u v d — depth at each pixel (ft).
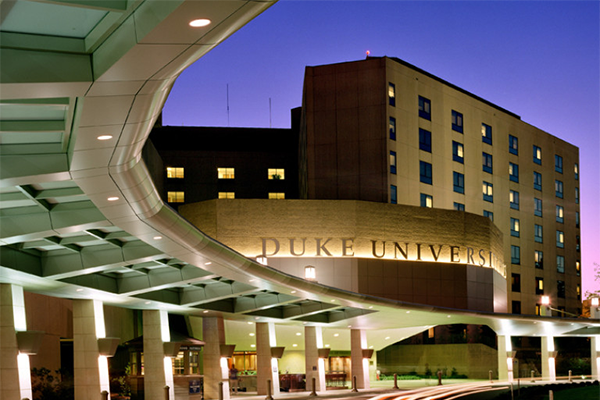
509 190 303.48
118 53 30.07
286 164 310.24
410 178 242.78
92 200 54.60
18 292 82.84
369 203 220.84
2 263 70.23
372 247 218.79
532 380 196.03
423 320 171.94
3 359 78.84
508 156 305.32
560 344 303.07
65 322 137.18
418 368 240.73
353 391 160.04
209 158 305.94
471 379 229.45
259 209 213.25
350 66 239.09
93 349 99.19
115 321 152.87
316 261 213.05
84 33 31.40
